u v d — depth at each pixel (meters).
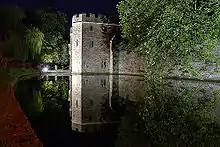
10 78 19.08
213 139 6.71
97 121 9.39
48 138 7.28
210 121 8.52
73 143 6.81
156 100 12.94
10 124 5.83
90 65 36.12
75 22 36.44
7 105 7.90
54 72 36.72
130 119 9.48
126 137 7.19
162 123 8.61
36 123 8.92
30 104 12.66
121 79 27.64
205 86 18.09
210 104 11.30
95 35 36.16
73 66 36.88
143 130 7.91
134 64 33.06
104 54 36.62
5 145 4.52
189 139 6.80
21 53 29.73
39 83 22.38
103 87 20.05
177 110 10.34
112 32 37.00
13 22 24.94
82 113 10.84
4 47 24.19
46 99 14.34
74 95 16.00
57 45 40.03
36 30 34.94
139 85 20.94
